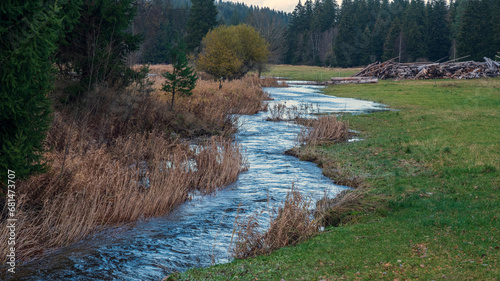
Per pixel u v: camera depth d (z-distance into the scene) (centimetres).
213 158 1269
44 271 637
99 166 1018
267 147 1645
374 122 2114
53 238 743
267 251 686
